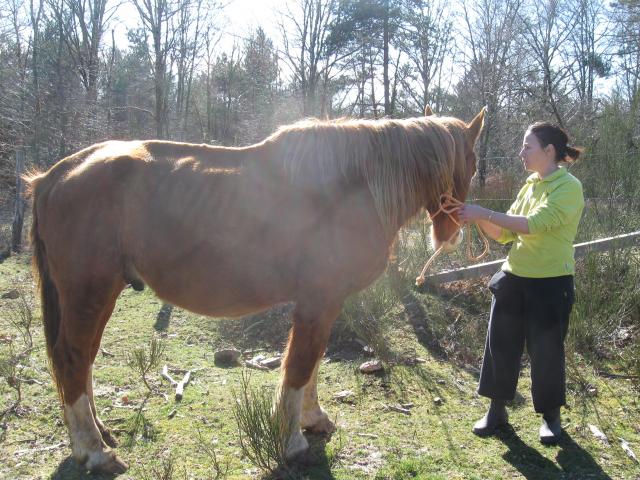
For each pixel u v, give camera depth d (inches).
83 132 613.9
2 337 188.4
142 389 152.0
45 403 141.3
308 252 112.1
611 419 137.2
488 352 131.3
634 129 279.9
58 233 113.5
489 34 730.2
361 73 1000.9
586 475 113.8
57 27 786.8
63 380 113.2
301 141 115.6
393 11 915.4
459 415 141.6
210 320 213.9
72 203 112.4
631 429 132.3
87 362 114.7
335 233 112.3
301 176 113.7
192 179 113.7
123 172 113.2
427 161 121.8
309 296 113.3
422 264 227.1
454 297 213.5
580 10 759.1
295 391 116.3
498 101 684.1
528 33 757.9
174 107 1234.6
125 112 1073.5
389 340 189.3
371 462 118.2
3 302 238.8
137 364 160.6
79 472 111.9
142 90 1096.2
